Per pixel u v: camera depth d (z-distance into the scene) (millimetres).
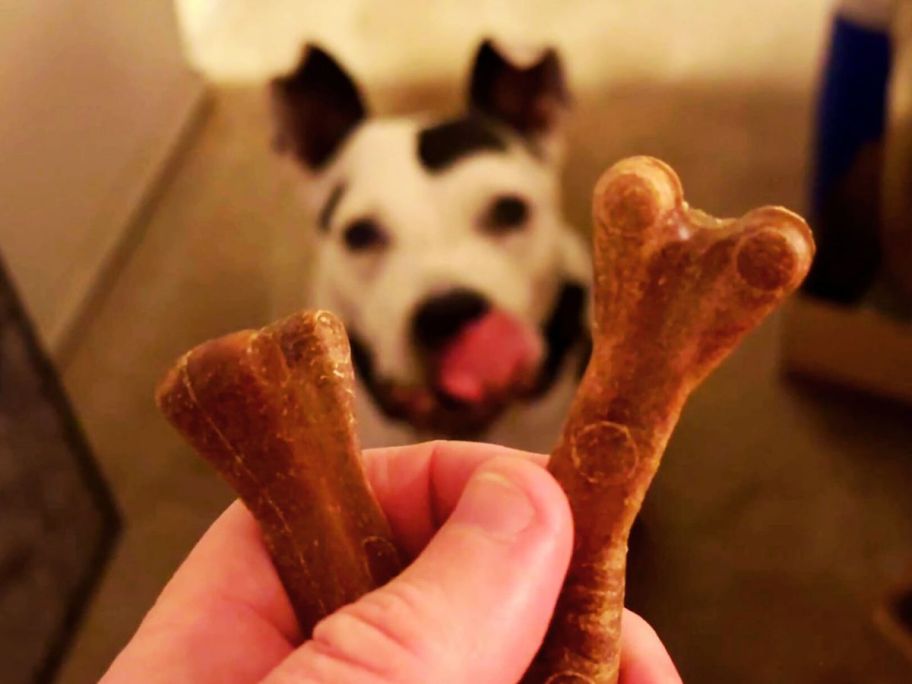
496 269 499
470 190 514
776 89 655
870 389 498
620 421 165
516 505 177
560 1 739
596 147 633
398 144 532
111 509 496
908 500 473
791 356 506
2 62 504
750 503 477
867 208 509
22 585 438
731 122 641
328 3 764
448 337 486
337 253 522
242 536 222
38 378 452
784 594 448
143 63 636
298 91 550
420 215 510
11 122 516
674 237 154
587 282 516
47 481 453
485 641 173
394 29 736
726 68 674
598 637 176
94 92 585
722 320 153
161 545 495
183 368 180
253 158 667
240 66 725
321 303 530
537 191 522
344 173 534
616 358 162
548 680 179
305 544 188
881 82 490
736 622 441
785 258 146
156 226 635
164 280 606
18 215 529
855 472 483
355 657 171
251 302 585
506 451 231
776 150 620
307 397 179
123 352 575
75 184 574
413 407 483
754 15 707
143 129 640
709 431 503
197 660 211
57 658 457
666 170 158
